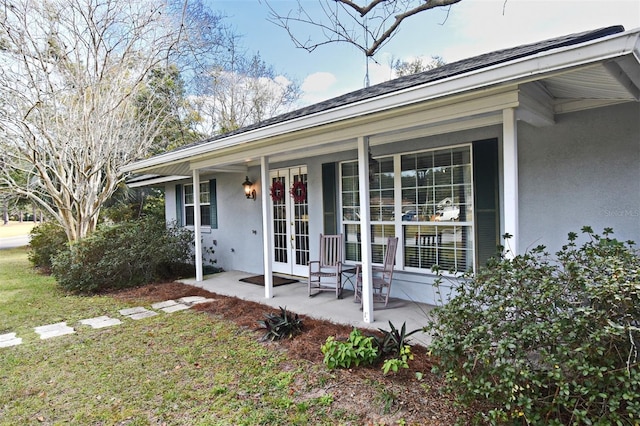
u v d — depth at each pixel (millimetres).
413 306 5043
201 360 3719
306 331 4316
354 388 3016
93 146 8969
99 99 9031
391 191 5598
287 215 7320
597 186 3658
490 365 2211
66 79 8539
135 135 10805
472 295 2576
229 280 7410
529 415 2066
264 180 5652
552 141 3916
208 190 9344
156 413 2809
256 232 7996
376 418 2605
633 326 1986
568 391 1957
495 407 2336
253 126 6141
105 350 4078
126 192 15336
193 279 7699
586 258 2619
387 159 5621
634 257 2396
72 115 8805
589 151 3691
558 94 3545
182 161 6656
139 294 6738
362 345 3410
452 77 2846
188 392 3100
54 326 4996
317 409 2760
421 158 5242
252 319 4891
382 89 4527
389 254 5082
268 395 2996
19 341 4426
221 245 8938
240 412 2768
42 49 8203
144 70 9516
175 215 10594
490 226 4477
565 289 2266
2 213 36844
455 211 4930
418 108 3461
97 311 5703
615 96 3305
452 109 3326
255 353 3830
